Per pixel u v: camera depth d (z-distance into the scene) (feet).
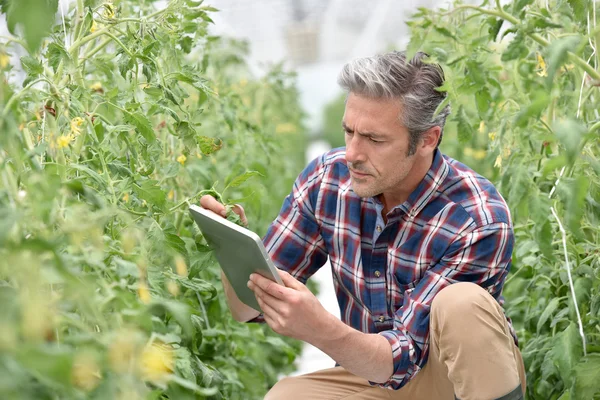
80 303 3.90
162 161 7.80
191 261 6.28
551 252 5.93
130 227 4.96
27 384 3.40
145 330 4.31
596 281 6.69
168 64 7.09
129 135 6.56
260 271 5.90
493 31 6.81
